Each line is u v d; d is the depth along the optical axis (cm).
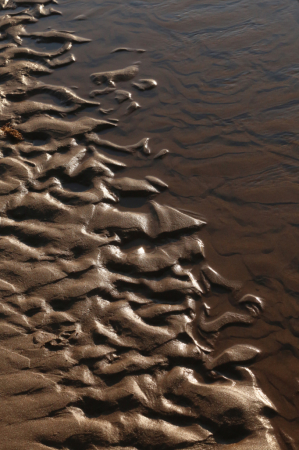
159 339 184
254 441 151
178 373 173
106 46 405
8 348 176
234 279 212
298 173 262
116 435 152
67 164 270
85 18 452
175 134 301
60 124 304
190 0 466
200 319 196
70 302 196
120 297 202
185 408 162
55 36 415
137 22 438
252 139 289
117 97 340
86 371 172
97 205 243
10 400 159
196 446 150
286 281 208
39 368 170
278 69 348
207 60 371
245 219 240
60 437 150
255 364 178
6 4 484
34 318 189
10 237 224
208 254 224
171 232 233
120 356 178
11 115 314
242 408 159
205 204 250
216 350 184
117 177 270
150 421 157
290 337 187
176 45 396
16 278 203
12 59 386
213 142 292
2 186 250
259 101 320
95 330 186
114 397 163
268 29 399
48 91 348
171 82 352
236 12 432
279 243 226
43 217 236
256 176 264
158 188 262
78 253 218
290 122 297
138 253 221
